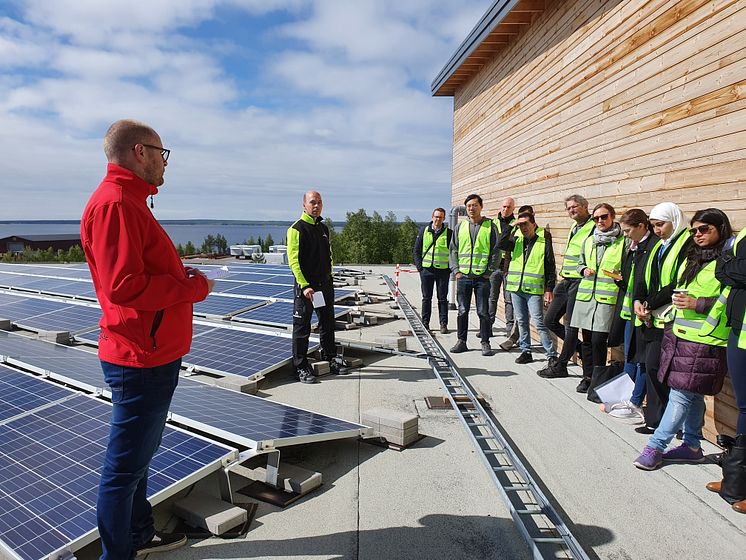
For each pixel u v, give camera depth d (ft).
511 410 16.16
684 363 11.71
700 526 10.06
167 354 7.57
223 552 9.02
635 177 16.94
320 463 12.55
